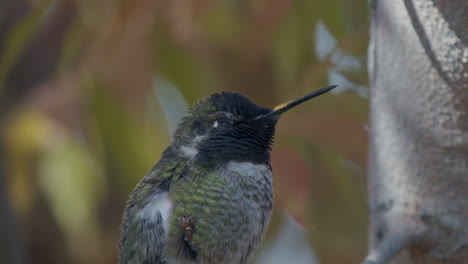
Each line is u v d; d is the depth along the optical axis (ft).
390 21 20.18
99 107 33.42
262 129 25.14
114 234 37.58
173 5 30.30
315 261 34.04
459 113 18.71
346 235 30.76
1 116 34.73
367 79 28.89
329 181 30.53
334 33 31.12
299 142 30.19
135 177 34.94
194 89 32.68
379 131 20.51
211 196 23.17
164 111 34.60
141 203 23.70
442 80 18.88
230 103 25.43
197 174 23.53
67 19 31.81
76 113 34.17
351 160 28.94
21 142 36.32
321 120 28.96
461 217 18.74
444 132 18.93
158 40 31.55
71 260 38.60
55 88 33.81
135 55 31.35
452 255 18.72
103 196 36.37
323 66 29.04
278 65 31.83
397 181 19.79
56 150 36.29
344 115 28.94
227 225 23.12
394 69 20.03
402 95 19.77
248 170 23.99
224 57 32.14
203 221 22.93
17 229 31.12
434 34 18.97
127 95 32.17
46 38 32.73
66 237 38.24
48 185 36.99
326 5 31.30
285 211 31.86
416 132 19.42
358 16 31.12
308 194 30.60
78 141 35.65
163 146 34.45
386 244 19.02
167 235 22.76
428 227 19.04
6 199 30.91
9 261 30.45
